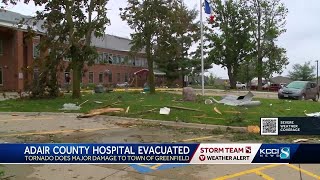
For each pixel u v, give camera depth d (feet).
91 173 23.97
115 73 229.04
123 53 237.86
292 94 89.76
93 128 42.88
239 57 202.28
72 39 78.84
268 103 70.59
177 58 202.18
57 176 23.26
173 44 105.09
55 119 50.78
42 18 82.33
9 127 43.04
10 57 136.87
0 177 22.43
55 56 80.43
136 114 52.65
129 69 244.63
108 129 42.19
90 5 80.43
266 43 201.67
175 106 59.52
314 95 96.48
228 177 23.30
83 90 144.46
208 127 42.86
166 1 100.53
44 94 82.17
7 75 136.15
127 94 102.22
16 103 70.74
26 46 140.15
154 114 51.96
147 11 99.45
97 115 52.95
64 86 141.69
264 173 24.18
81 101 73.72
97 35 83.25
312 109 60.23
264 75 209.36
